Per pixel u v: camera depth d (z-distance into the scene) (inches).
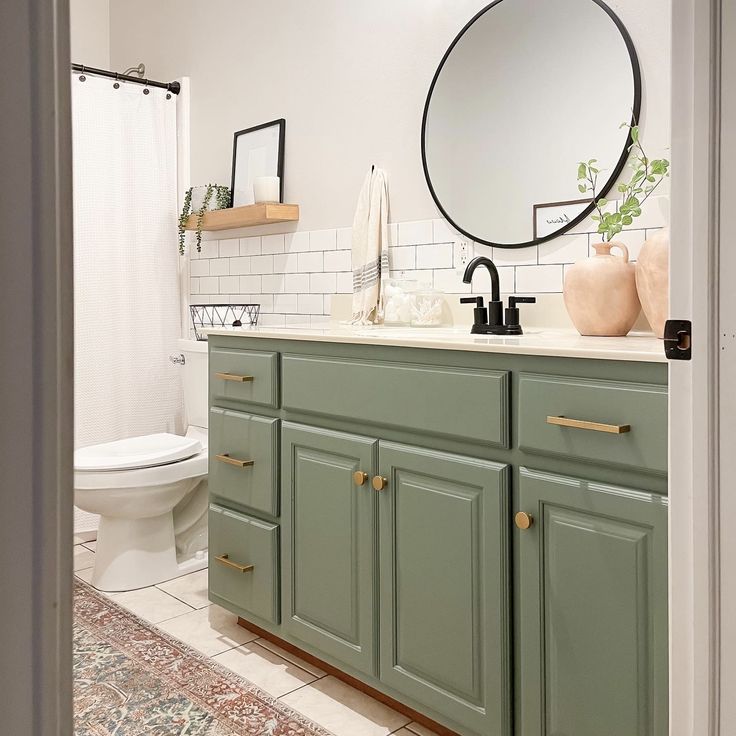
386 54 103.0
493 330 80.3
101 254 132.0
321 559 79.1
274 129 119.7
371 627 73.9
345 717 75.1
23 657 13.0
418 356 68.2
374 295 101.5
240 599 90.4
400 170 101.7
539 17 85.7
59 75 13.3
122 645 90.3
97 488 101.9
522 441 60.4
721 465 41.9
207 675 83.2
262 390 85.4
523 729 61.8
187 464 107.3
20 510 12.8
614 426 53.6
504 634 62.1
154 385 138.6
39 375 12.9
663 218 76.5
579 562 57.1
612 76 79.6
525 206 87.6
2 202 12.4
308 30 114.0
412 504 69.2
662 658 52.6
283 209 115.0
